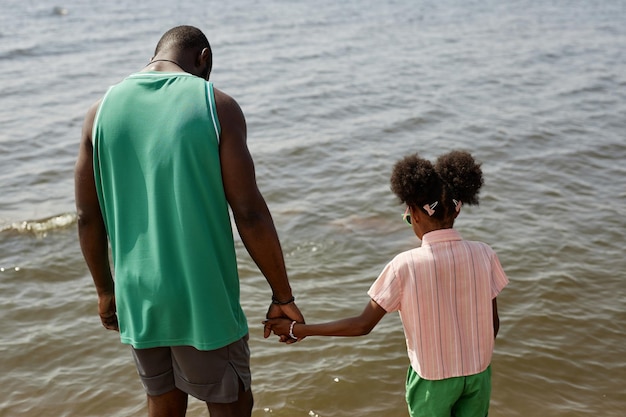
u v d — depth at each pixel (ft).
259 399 13.51
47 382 14.37
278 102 38.55
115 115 7.72
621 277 18.39
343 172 27.53
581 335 15.70
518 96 40.42
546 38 61.93
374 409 13.35
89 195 8.19
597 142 31.07
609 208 23.32
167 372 8.41
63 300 17.84
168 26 64.18
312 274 19.20
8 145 30.91
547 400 13.50
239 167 7.68
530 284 17.94
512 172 27.12
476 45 58.08
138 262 7.79
